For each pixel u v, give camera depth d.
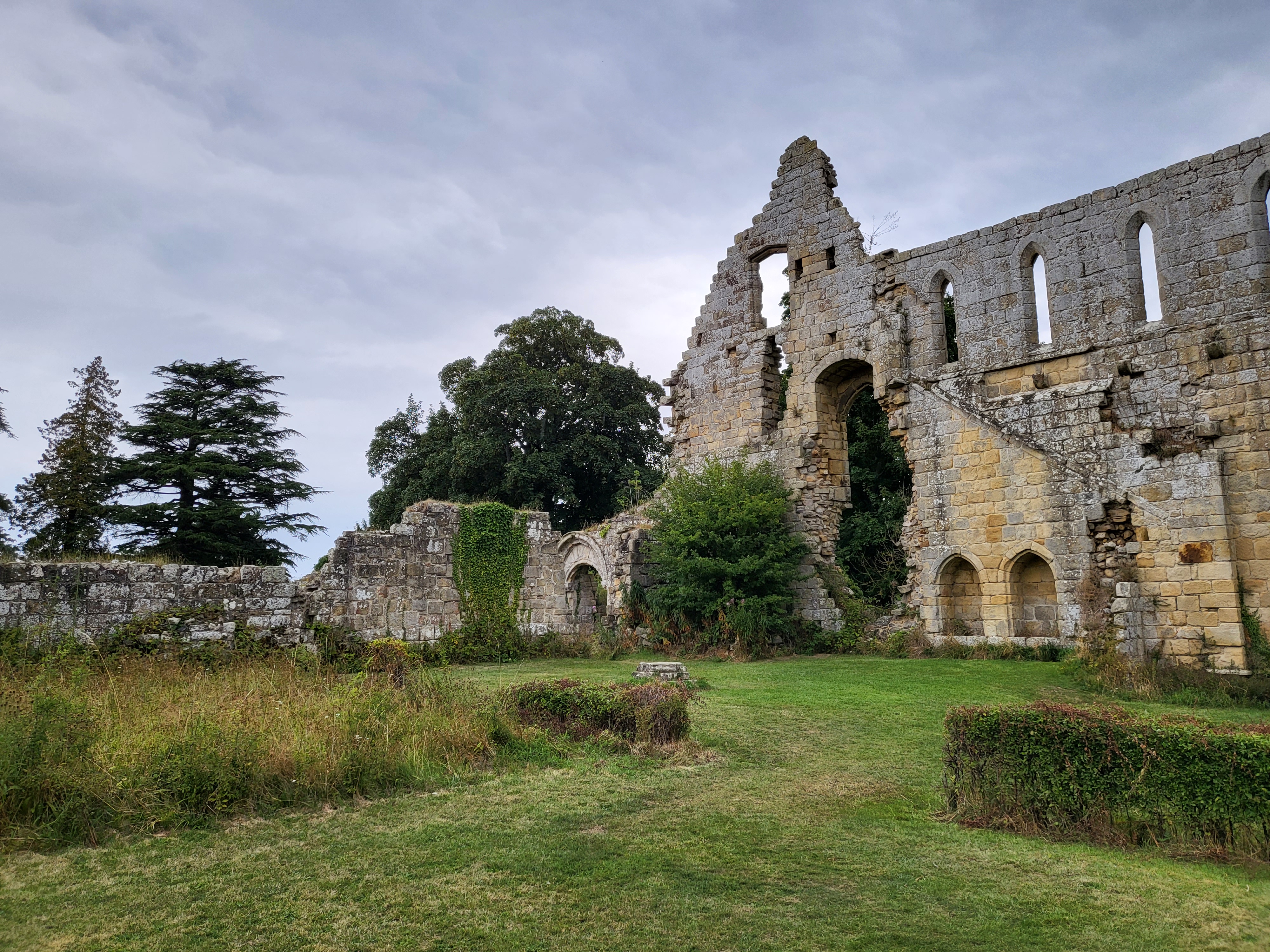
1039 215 24.08
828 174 30.34
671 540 25.94
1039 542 22.31
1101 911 6.15
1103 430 21.38
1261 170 20.30
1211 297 20.77
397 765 9.73
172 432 40.81
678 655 24.45
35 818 7.82
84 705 9.58
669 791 9.46
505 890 6.70
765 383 30.89
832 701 15.00
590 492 47.22
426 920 6.16
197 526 39.12
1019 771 8.13
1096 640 18.70
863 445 35.88
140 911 6.32
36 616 17.27
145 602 18.61
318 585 21.67
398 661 14.62
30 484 37.50
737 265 32.12
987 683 17.23
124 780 8.38
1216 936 5.70
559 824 8.30
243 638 19.31
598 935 5.91
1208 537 19.30
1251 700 15.09
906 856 7.38
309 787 9.02
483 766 10.46
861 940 5.80
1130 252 22.33
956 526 24.28
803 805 8.92
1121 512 20.72
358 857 7.41
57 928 6.03
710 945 5.76
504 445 45.25
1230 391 20.17
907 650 23.80
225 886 6.78
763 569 25.20
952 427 24.78
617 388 48.41
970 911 6.24
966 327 25.25
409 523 23.83
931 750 11.38
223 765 8.83
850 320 28.28
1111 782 7.62
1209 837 7.14
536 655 24.78
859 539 33.75
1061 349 23.14
